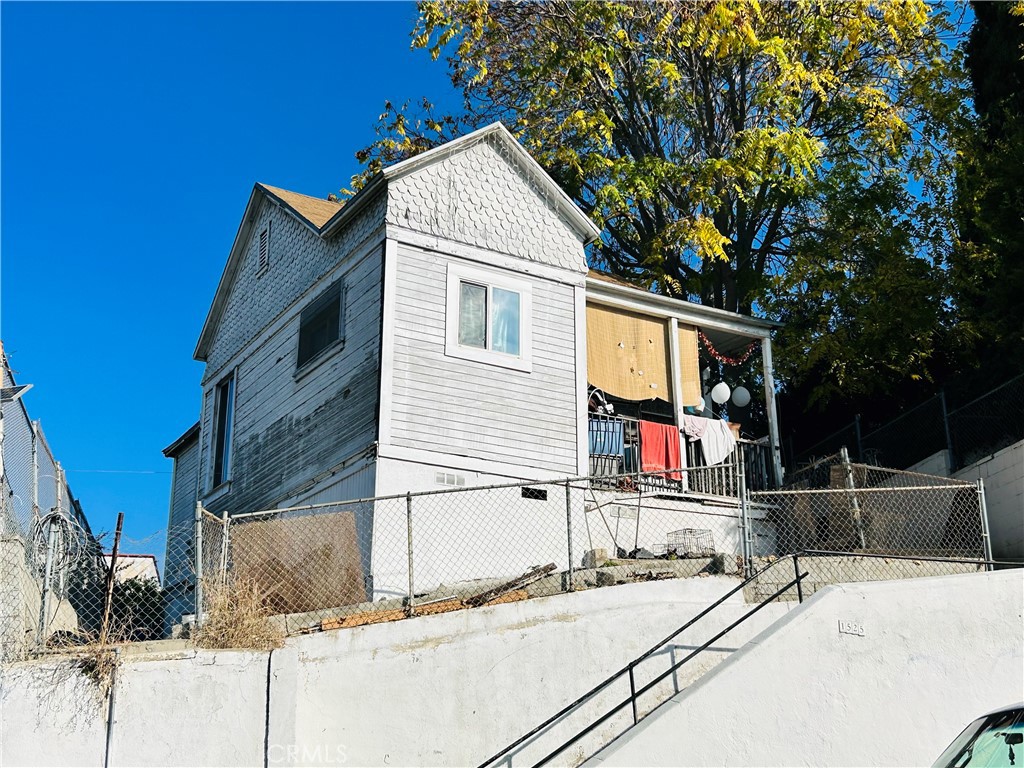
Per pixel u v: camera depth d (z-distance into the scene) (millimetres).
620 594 13547
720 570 14867
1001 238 22469
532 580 14477
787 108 25984
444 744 11961
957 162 25750
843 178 27469
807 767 11445
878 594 12461
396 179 17750
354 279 18172
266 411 20281
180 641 11773
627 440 19641
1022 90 24703
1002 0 25062
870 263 27078
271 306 21000
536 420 17969
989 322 22594
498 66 27812
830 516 18672
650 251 27828
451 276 17859
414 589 15883
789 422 27531
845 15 26156
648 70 26812
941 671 12422
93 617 14695
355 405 17266
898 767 11812
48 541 12766
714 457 20578
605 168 26797
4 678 10672
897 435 22438
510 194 18953
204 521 13852
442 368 17281
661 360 20734
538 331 18516
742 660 11609
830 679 11891
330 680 11734
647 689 12023
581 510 17875
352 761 11531
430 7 26531
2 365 13258
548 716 12461
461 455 17016
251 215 22469
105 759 10562
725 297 28250
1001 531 18453
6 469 12805
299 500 18297
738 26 24688
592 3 26312
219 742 10938
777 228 29250
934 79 26828
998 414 19781
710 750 11141
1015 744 9039
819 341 25688
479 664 12414
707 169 25562
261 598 12844
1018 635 12961
